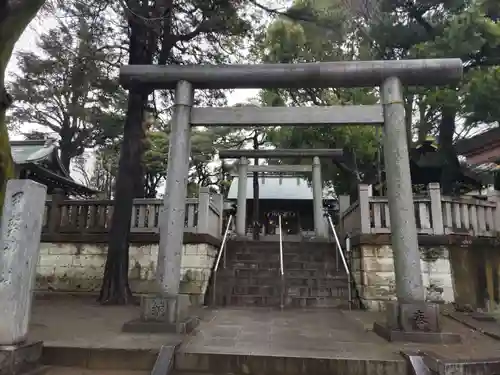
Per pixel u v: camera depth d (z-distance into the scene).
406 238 5.34
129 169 9.02
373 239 8.38
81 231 9.80
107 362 4.18
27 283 3.96
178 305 5.44
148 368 4.15
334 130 13.47
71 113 15.24
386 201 8.88
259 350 4.33
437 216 8.60
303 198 22.00
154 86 6.23
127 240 8.77
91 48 9.63
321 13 8.47
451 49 9.19
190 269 8.92
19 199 4.00
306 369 4.03
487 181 13.64
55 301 8.58
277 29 10.35
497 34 8.82
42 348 4.23
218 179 25.06
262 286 9.07
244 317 6.89
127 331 5.17
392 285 8.17
